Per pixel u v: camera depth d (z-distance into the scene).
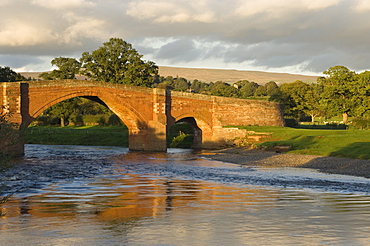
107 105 74.81
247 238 16.45
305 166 50.16
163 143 77.50
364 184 34.62
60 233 17.28
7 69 125.75
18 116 60.19
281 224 18.91
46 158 60.31
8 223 19.25
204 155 68.81
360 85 116.12
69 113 131.12
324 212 21.86
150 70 128.62
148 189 30.86
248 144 78.94
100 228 18.20
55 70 133.12
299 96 141.00
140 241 16.00
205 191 29.91
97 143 99.50
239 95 166.62
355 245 15.43
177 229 17.98
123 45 129.12
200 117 85.62
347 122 121.94
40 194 28.05
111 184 33.78
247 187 32.16
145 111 76.56
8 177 36.97
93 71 128.38
